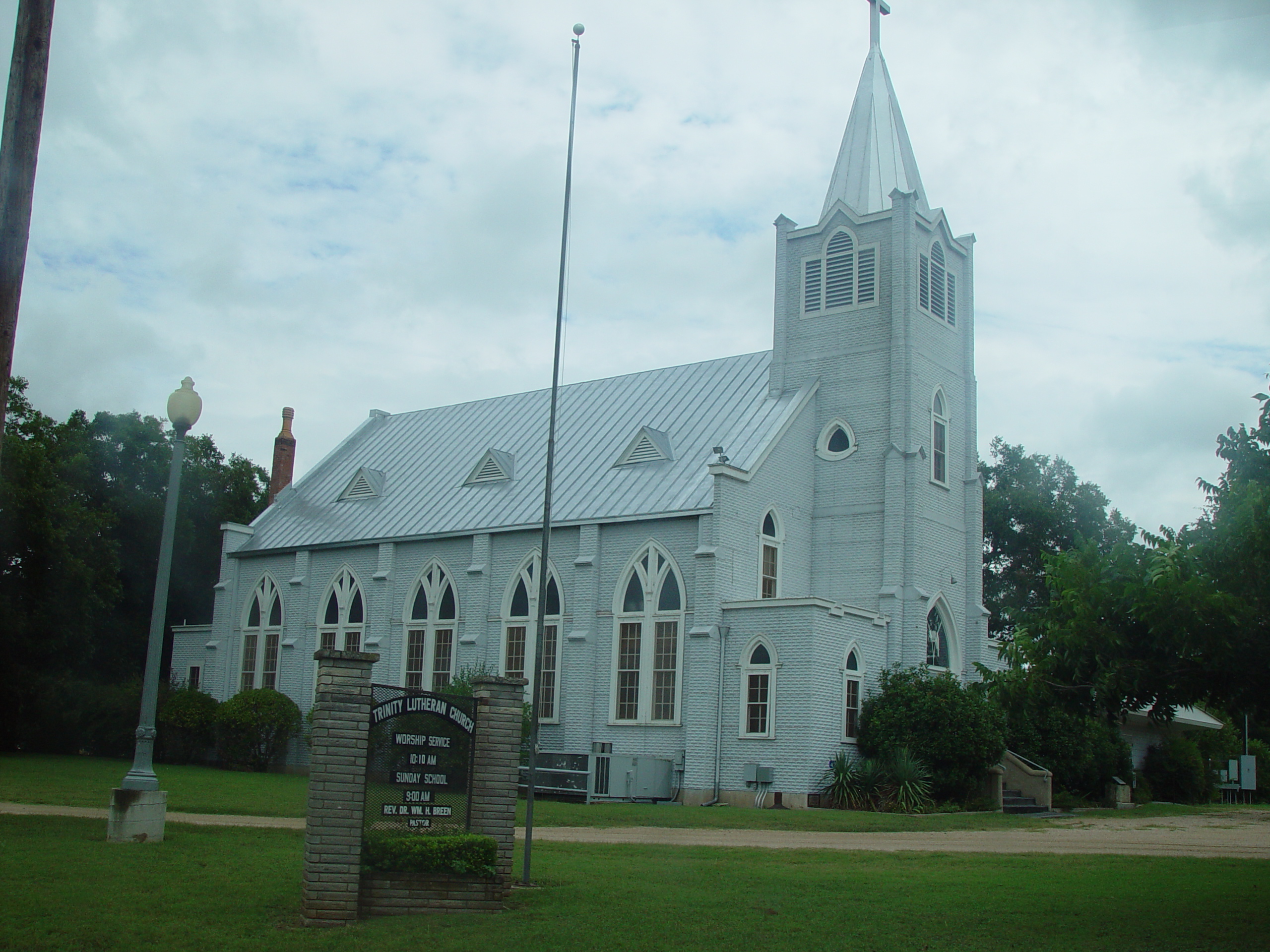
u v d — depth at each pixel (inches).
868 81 2057.1
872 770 1514.5
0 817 951.6
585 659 1758.1
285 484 2682.1
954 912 661.3
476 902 647.1
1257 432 674.8
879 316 1840.6
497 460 2090.3
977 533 1900.8
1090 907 687.1
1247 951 562.9
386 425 2610.7
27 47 589.9
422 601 2057.1
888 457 1785.2
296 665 2209.6
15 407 2191.2
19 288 575.2
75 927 556.4
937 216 1926.7
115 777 1581.0
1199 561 622.2
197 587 2901.1
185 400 927.7
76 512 2224.4
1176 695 666.8
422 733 674.2
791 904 676.7
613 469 1898.4
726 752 1590.8
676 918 627.2
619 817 1269.7
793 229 1962.4
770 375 1930.4
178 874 706.2
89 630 2299.5
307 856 613.0
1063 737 1785.2
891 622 1726.1
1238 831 1384.1
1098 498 3024.1
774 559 1760.6
